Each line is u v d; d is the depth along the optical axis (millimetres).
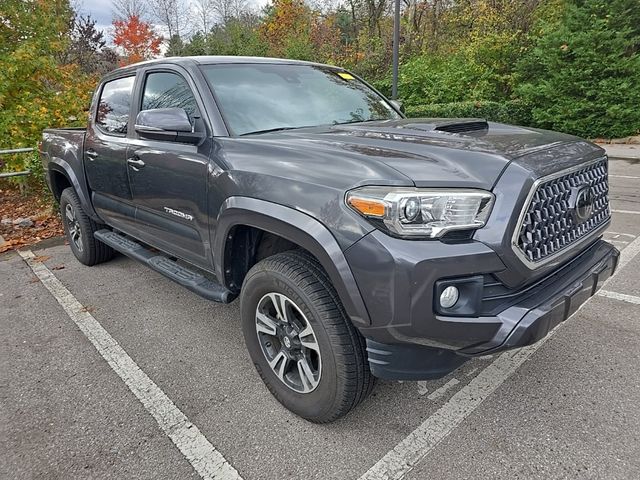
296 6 28203
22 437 2326
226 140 2562
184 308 3754
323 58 21781
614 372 2660
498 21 15602
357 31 27594
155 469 2100
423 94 15445
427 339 1818
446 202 1756
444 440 2203
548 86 13062
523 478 1962
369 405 2477
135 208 3506
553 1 14914
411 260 1720
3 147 7895
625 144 12117
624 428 2219
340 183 1925
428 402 2484
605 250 2492
